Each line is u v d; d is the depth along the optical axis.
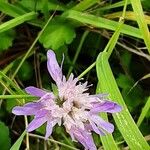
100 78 0.09
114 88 0.09
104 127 0.08
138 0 0.10
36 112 0.07
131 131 0.09
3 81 0.10
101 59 0.09
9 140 0.10
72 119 0.07
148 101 0.10
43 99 0.07
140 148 0.09
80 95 0.07
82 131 0.07
